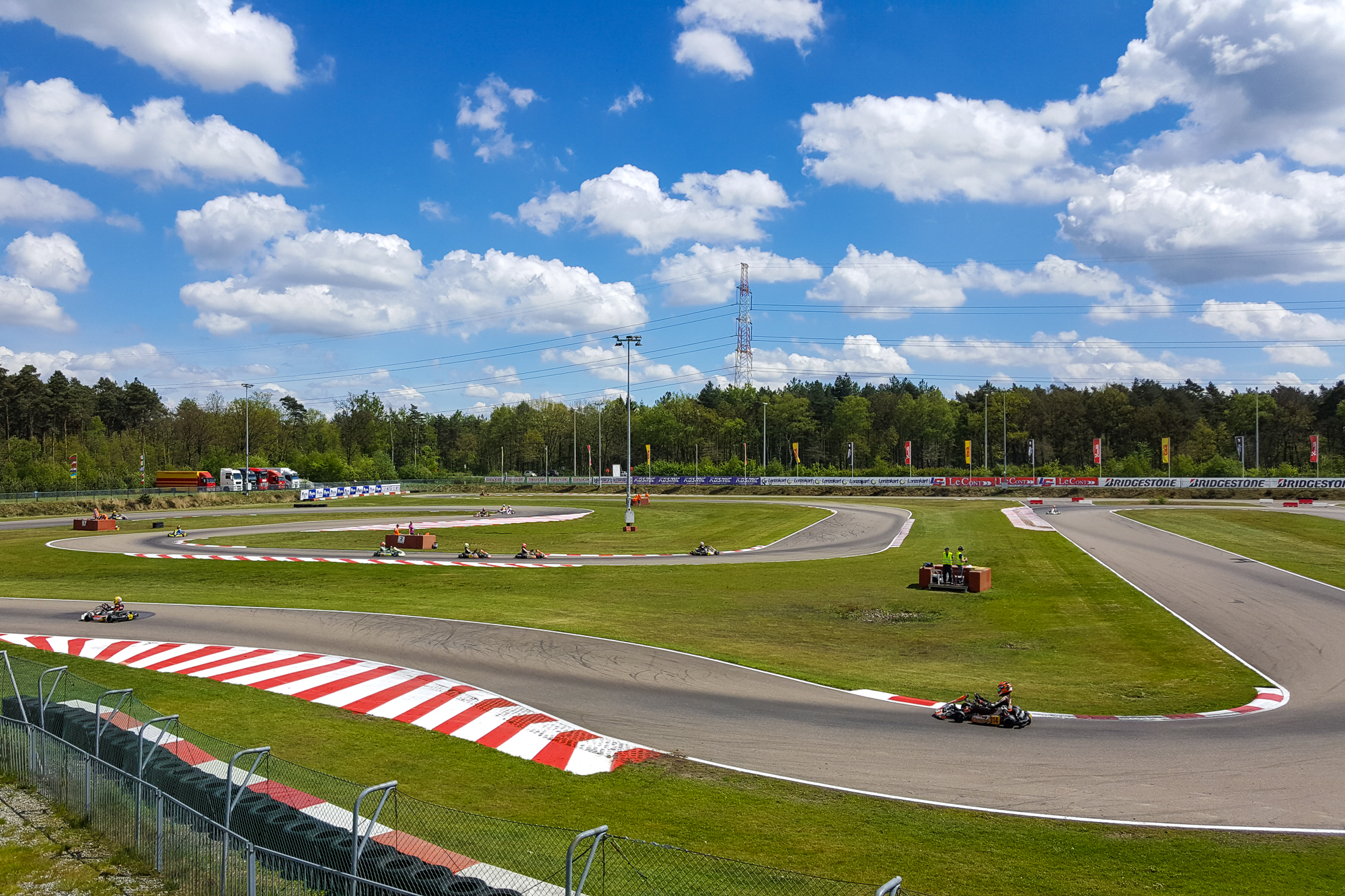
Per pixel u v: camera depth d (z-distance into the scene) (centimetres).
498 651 2264
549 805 1210
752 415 15838
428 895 799
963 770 1387
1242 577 3397
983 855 1057
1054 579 3581
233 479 9900
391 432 16550
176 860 987
